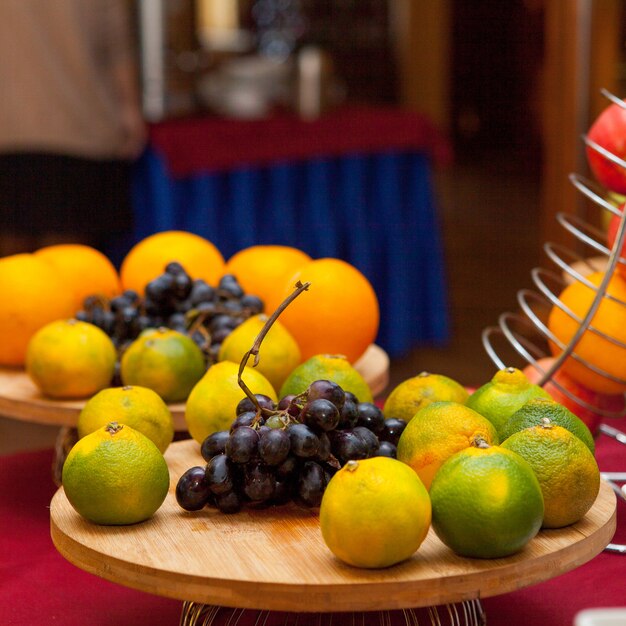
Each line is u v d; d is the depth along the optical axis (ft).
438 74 29.50
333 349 3.95
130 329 4.01
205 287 4.06
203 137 9.83
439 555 2.27
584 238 3.35
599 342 3.29
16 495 3.58
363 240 11.00
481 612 2.52
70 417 3.65
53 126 8.67
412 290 11.66
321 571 2.18
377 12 28.81
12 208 8.80
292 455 2.47
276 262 4.36
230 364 3.12
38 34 8.46
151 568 2.21
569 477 2.36
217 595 2.15
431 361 12.18
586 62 10.36
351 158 10.82
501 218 22.80
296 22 26.61
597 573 2.79
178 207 9.88
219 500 2.52
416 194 11.46
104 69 8.87
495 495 2.19
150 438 3.04
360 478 2.16
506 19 31.86
